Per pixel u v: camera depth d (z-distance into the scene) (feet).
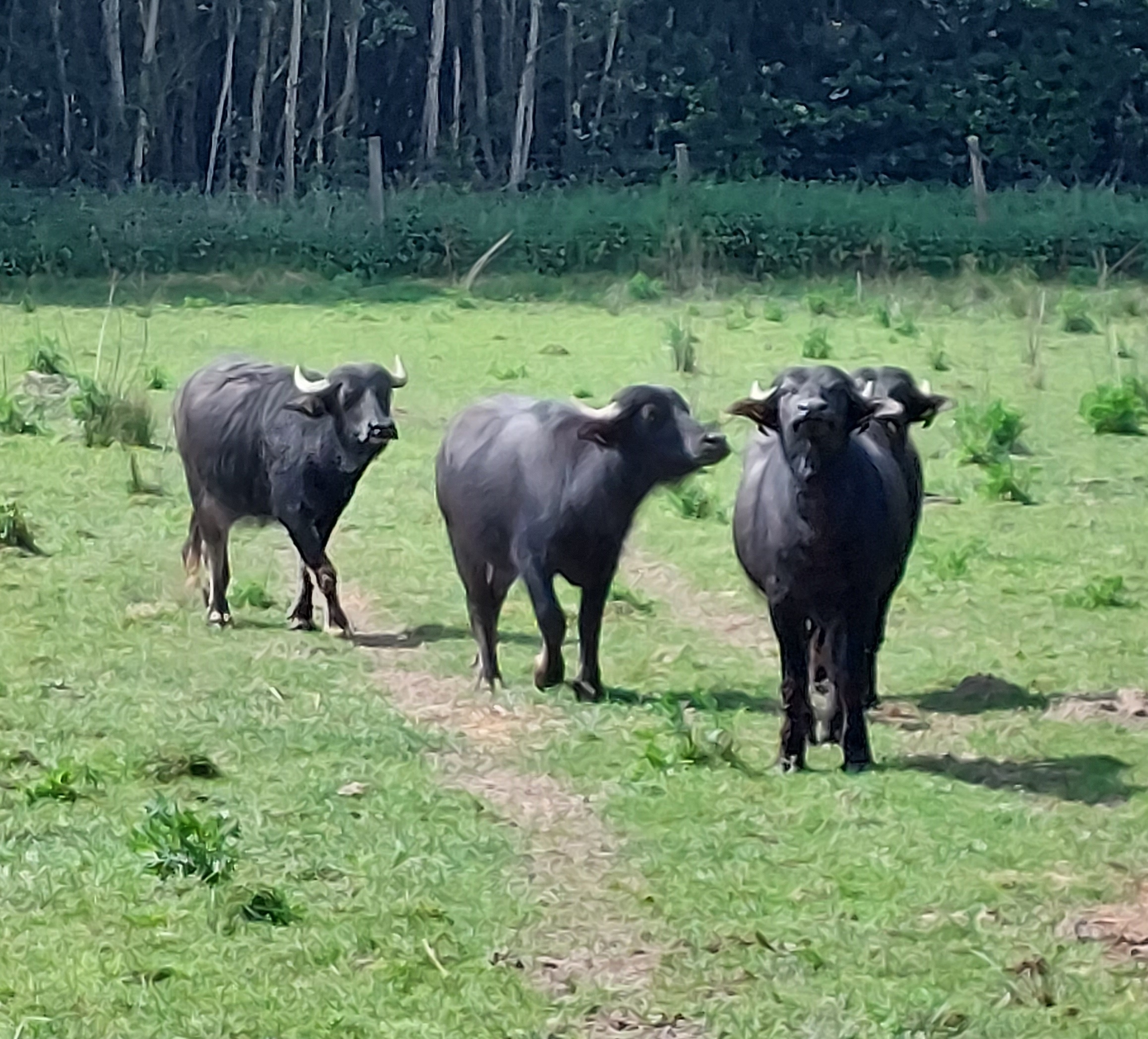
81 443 56.54
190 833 26.30
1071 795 29.45
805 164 147.43
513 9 145.89
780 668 36.65
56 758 30.60
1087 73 145.18
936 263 96.84
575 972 23.20
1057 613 40.42
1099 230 100.22
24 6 141.59
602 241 97.91
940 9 146.92
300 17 133.80
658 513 49.14
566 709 33.58
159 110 138.92
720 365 70.13
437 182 136.56
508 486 34.42
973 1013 22.07
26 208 106.63
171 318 82.48
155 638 38.01
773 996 22.52
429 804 28.63
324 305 86.89
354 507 49.47
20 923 24.29
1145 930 24.41
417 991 22.63
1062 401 63.67
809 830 27.76
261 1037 21.47
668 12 147.02
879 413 29.50
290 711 33.27
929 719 33.60
